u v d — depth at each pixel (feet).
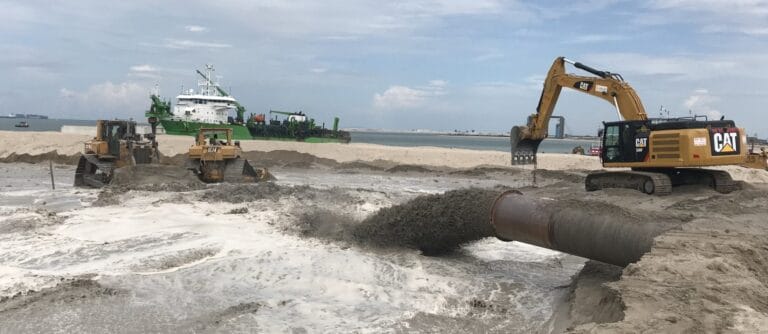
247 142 156.56
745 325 18.45
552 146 595.06
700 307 19.99
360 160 143.02
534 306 30.04
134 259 36.40
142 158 82.38
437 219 40.11
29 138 145.48
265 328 25.32
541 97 76.48
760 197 58.90
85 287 29.71
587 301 27.04
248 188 68.08
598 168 129.18
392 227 41.88
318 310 27.91
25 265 34.91
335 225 47.47
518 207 36.19
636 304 20.71
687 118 61.72
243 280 32.40
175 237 43.16
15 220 47.96
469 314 28.55
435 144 508.94
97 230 45.09
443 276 34.86
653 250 26.71
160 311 27.07
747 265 25.25
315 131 206.80
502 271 36.88
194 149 80.28
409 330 25.76
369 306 28.91
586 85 70.33
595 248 30.89
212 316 26.58
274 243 41.78
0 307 26.61
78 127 183.52
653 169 63.31
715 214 48.93
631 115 65.41
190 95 185.78
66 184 84.23
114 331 24.49
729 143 58.59
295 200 63.77
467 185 99.50
